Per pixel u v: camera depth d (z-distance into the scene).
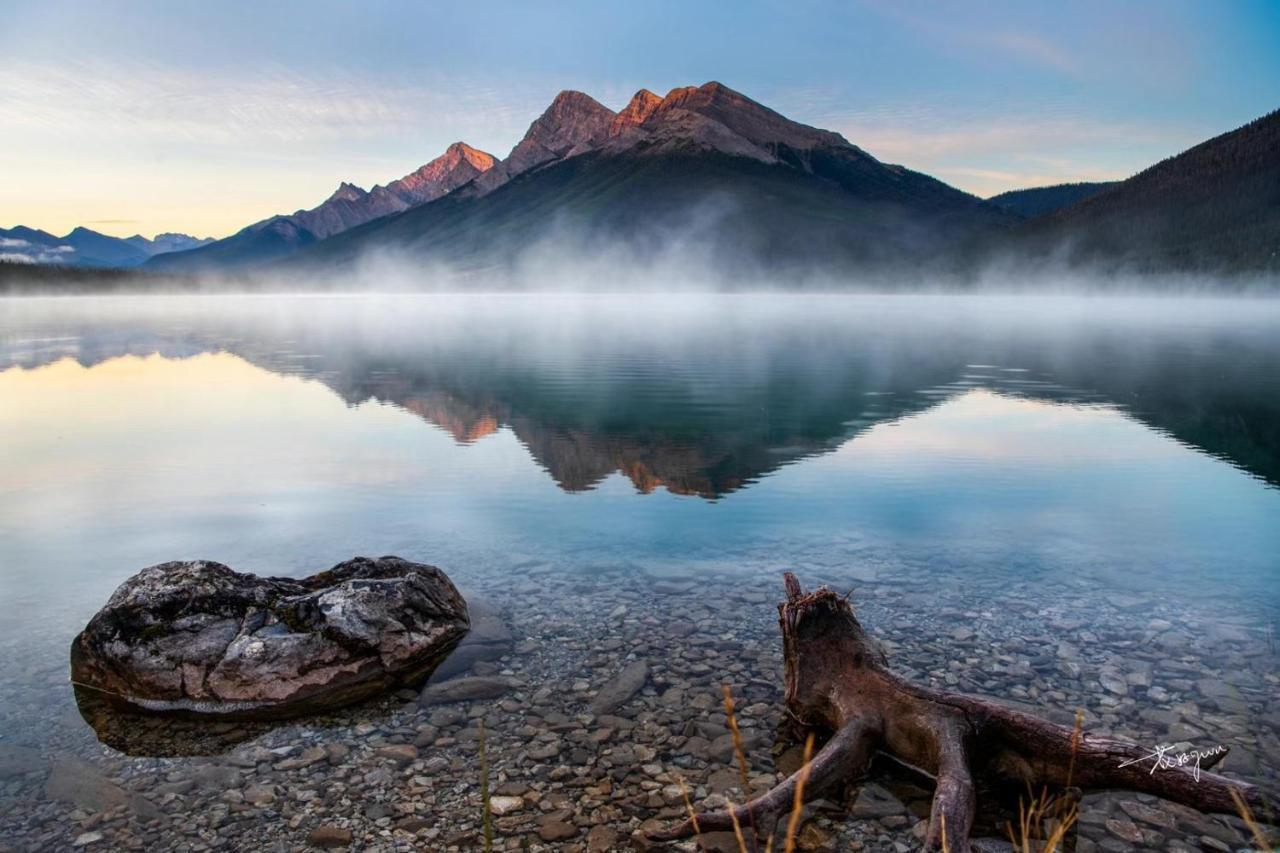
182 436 14.68
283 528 8.84
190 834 3.77
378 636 5.38
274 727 4.83
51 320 63.19
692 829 3.74
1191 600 6.59
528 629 6.19
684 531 8.68
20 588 7.02
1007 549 7.99
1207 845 3.61
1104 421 16.19
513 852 3.62
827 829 3.79
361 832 3.78
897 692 4.43
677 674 5.42
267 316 75.94
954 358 31.72
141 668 5.08
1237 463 12.16
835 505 9.73
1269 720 4.64
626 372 26.45
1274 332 51.06
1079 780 3.98
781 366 28.48
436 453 13.17
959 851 3.44
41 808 3.97
